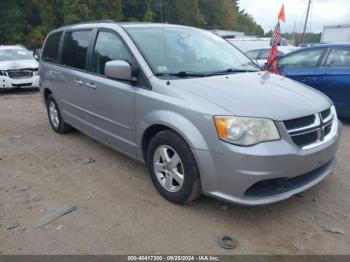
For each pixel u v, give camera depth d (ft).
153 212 10.83
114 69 11.51
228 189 9.57
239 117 9.26
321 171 10.98
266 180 9.36
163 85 11.01
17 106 28.04
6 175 13.78
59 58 17.42
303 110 9.98
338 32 83.20
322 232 9.87
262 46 49.11
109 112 13.35
